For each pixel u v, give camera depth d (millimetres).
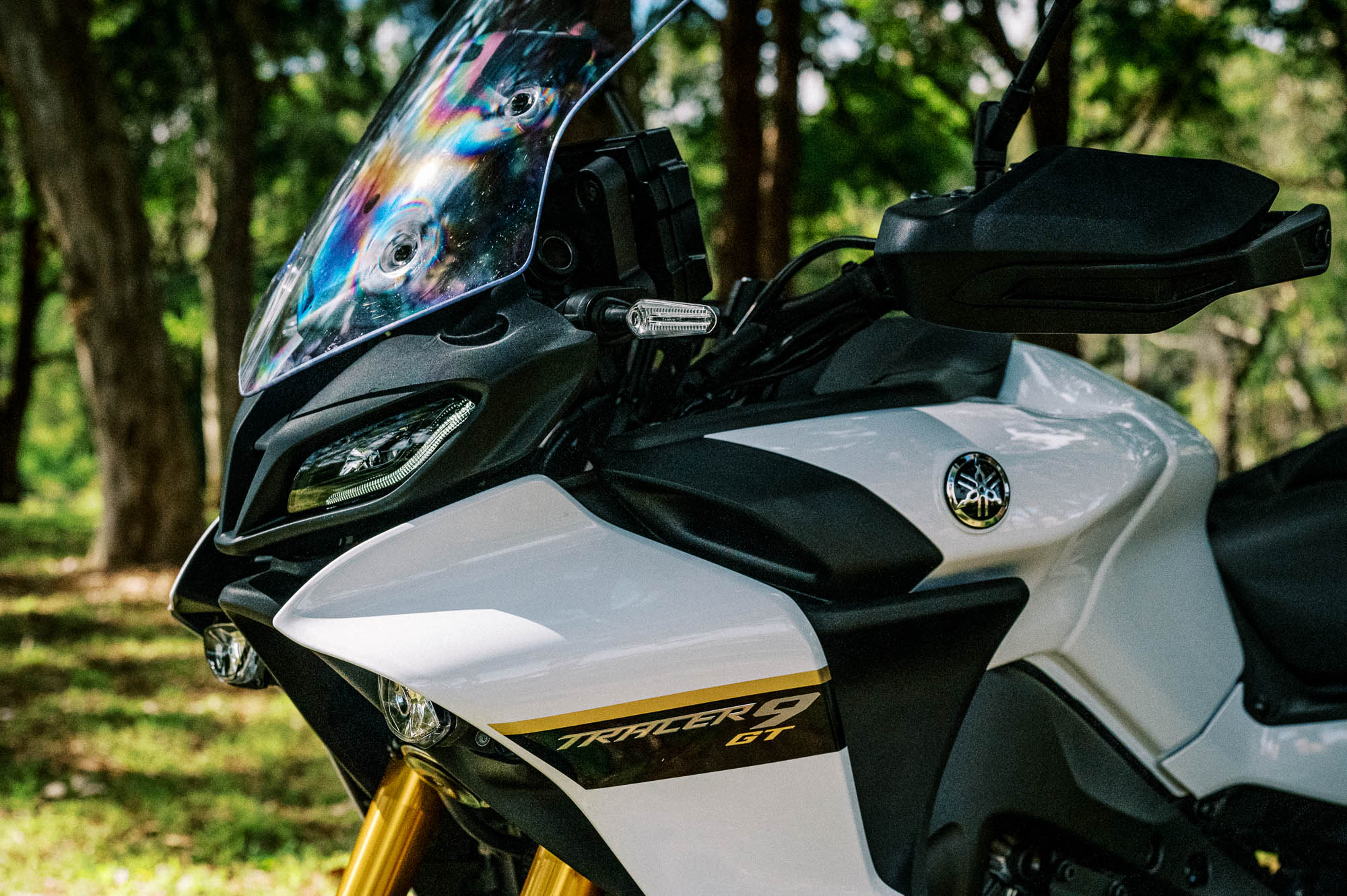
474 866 1818
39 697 6496
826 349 1759
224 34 16047
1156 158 1411
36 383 43656
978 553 1532
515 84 1599
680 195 1672
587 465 1511
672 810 1359
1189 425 1816
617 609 1349
